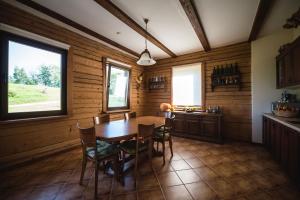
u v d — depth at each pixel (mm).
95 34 3518
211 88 4520
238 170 2473
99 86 4027
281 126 2463
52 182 2102
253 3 2402
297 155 1952
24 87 2691
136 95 5469
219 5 2451
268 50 3633
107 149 2107
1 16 2336
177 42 4066
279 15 2756
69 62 3305
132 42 4102
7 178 2193
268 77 3641
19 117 2602
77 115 3490
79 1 2398
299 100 3061
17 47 2586
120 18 2738
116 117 4566
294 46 2500
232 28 3264
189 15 2604
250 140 3941
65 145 3248
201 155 3117
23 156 2604
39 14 2686
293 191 1918
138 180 2182
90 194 1856
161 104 5102
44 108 2984
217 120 3922
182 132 4527
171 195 1845
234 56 4156
